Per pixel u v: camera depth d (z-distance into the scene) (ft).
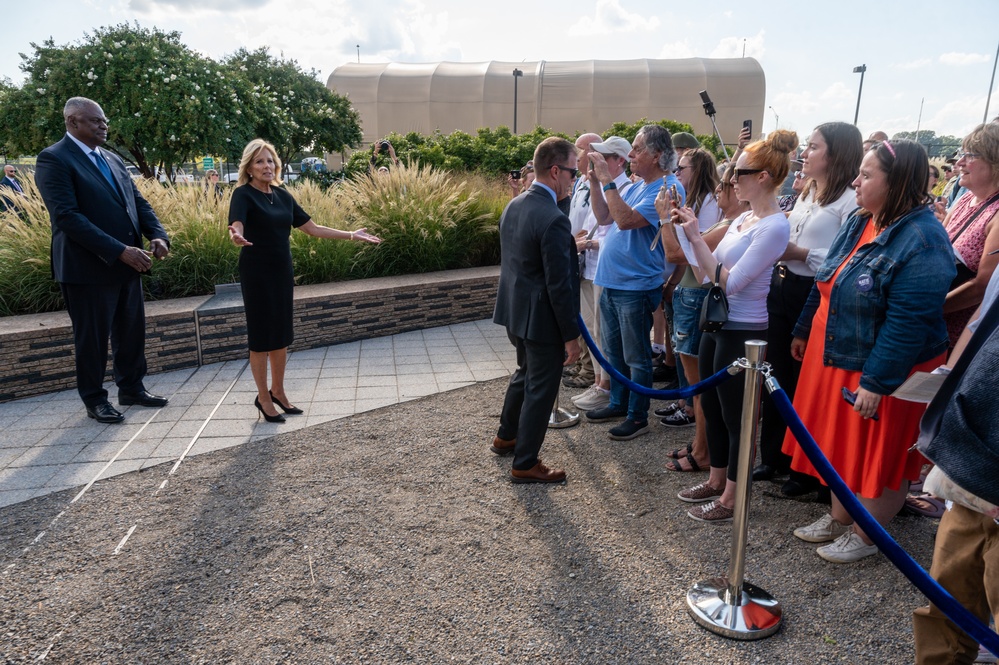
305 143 78.89
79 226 14.06
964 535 6.08
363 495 11.91
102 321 14.90
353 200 28.04
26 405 16.29
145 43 57.26
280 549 10.17
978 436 5.16
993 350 5.16
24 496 11.71
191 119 56.70
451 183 31.07
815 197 11.80
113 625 8.44
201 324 19.44
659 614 8.69
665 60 139.64
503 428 13.38
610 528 10.85
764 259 9.66
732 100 134.41
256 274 14.17
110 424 15.06
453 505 11.59
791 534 10.61
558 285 11.10
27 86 57.47
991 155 9.53
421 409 16.28
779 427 12.28
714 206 14.52
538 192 11.55
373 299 23.17
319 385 18.07
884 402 8.75
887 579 9.39
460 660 7.85
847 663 7.79
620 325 14.42
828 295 9.58
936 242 8.25
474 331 24.44
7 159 62.95
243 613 8.68
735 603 8.54
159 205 23.06
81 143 14.83
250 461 13.26
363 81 138.62
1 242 20.27
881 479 8.98
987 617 6.54
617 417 15.76
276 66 77.46
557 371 11.93
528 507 11.53
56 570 9.59
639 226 13.41
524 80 138.31
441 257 27.99
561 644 8.13
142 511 11.27
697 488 11.66
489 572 9.61
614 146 14.49
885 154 8.48
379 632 8.33
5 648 8.00
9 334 16.38
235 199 13.75
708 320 9.64
